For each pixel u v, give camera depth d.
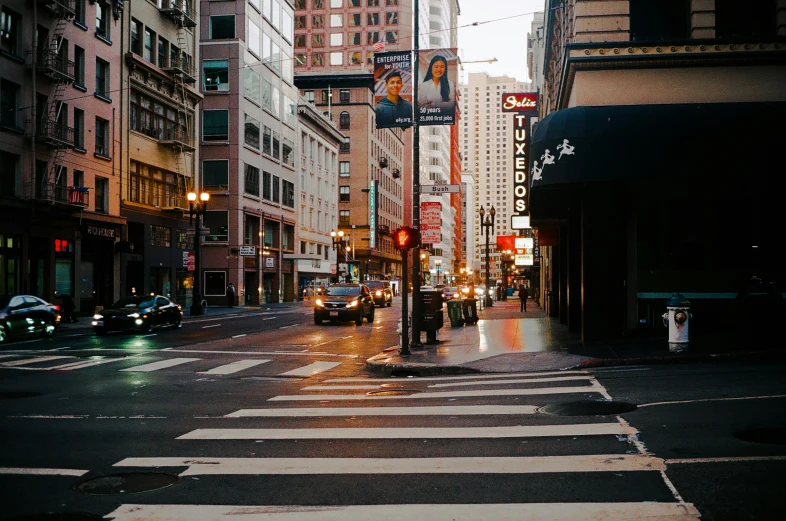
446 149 160.88
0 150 31.08
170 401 11.05
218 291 56.53
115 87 39.94
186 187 48.47
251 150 59.41
